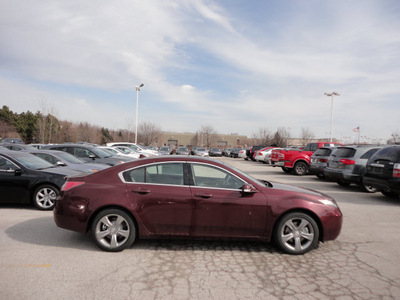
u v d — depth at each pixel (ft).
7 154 21.90
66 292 9.64
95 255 12.85
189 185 13.56
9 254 12.75
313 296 9.76
